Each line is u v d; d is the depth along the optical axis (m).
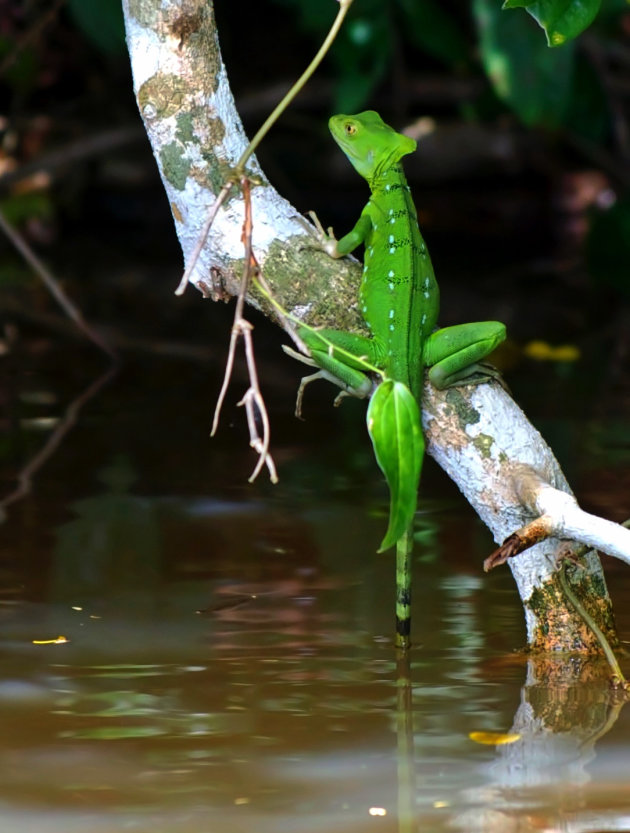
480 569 6.85
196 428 10.08
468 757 4.59
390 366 5.59
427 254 5.88
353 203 20.58
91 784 4.38
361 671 5.45
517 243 19.44
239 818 4.12
